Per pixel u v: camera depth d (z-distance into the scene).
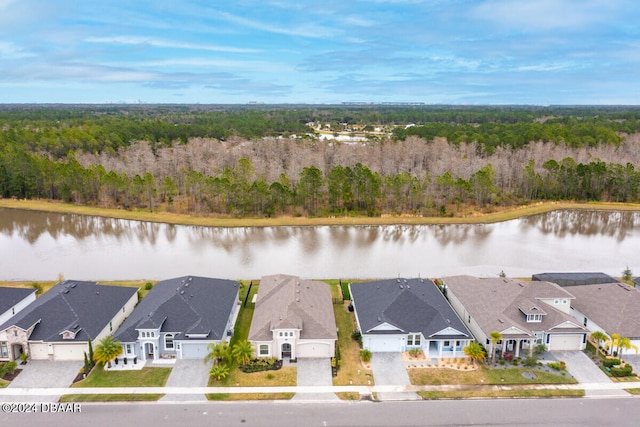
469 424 36.00
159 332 44.50
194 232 90.56
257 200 98.12
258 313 49.59
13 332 43.47
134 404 38.06
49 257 75.19
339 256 76.75
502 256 76.88
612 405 38.25
